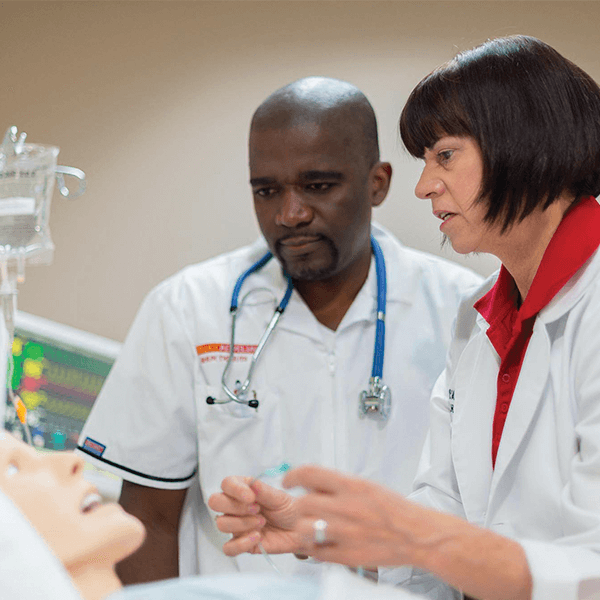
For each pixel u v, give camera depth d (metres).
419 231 2.32
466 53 0.97
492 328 1.08
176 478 1.43
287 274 1.48
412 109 0.98
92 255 2.39
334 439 1.41
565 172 0.93
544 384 0.98
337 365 1.44
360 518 0.75
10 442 0.74
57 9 2.44
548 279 0.97
